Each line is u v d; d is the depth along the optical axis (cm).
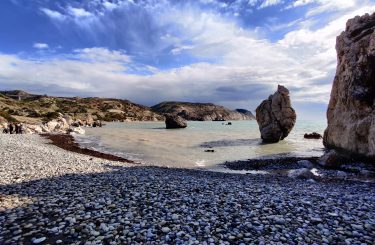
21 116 12519
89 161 2847
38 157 2725
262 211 1223
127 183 1733
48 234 946
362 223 1112
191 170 2683
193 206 1279
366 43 3453
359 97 3269
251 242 909
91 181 1770
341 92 3881
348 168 2845
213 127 13125
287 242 918
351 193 1766
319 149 4616
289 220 1118
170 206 1266
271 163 3262
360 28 3922
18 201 1288
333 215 1196
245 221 1095
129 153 4131
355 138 3294
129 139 6378
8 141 4122
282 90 6159
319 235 984
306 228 1041
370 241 947
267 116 6181
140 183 1747
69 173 2019
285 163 3250
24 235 937
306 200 1448
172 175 2192
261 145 5259
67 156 3078
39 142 4956
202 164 3247
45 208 1197
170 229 999
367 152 3042
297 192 1678
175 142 5731
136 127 12850
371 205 1404
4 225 1015
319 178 2417
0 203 1251
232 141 6025
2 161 2336
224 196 1477
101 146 4991
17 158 2552
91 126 13562
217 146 5078
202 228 1017
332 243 924
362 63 3331
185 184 1783
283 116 6003
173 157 3766
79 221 1058
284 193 1625
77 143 5438
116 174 2092
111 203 1285
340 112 3875
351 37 3984
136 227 1005
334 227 1062
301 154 4041
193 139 6444
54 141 5388
